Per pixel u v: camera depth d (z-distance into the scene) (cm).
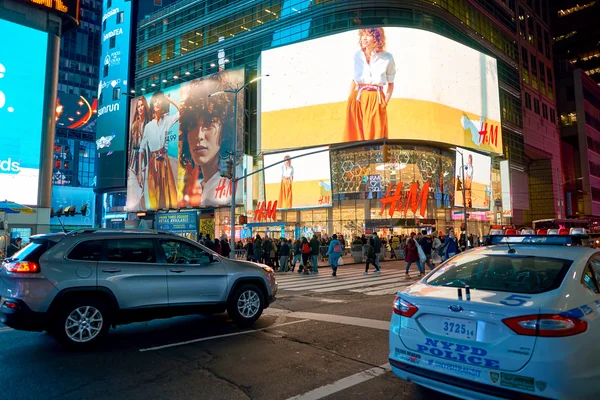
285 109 4334
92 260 618
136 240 666
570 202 7100
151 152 5394
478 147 4516
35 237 634
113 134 6312
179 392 436
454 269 452
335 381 466
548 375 296
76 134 9100
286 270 2022
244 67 4697
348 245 4053
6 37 3419
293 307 959
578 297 337
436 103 4075
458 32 4703
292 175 4341
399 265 2312
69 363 535
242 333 692
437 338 360
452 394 346
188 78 5428
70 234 623
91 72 9694
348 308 935
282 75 4394
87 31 9744
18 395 429
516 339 314
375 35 4056
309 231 4256
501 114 5456
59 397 425
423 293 396
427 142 4069
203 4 5444
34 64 3556
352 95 4059
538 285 367
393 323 402
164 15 5878
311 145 4188
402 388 444
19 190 3406
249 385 455
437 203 4166
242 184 4516
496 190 5297
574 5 8588
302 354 568
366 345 611
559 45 8956
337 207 4184
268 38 4747
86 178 9119
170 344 624
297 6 4550
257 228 4162
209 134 4828
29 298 557
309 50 4297
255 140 4712
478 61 4669
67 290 581
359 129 4006
